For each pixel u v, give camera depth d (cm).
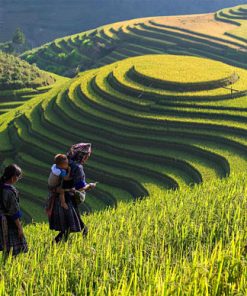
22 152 7600
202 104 7450
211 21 17000
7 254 1123
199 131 6906
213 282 726
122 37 16225
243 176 2356
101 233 1240
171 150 6744
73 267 941
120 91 8169
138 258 901
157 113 7456
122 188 6328
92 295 762
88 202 5991
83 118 7738
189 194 1998
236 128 6788
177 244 1074
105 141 7144
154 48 15150
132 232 1206
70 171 1141
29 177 6794
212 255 819
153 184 6034
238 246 857
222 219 1188
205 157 6400
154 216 1438
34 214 6022
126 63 9194
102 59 15500
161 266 829
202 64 8956
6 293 830
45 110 8369
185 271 771
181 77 8088
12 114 9156
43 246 1227
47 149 7350
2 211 1111
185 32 15450
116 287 749
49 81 12319
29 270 980
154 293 695
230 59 13675
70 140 7488
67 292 821
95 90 8425
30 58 16975
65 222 1177
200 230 1097
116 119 7488
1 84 11338
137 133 7169
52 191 1165
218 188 1991
